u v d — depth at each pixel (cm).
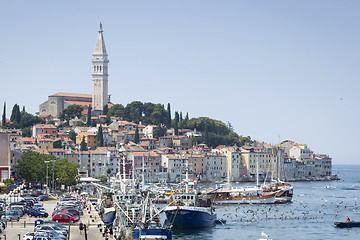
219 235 18450
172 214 18850
